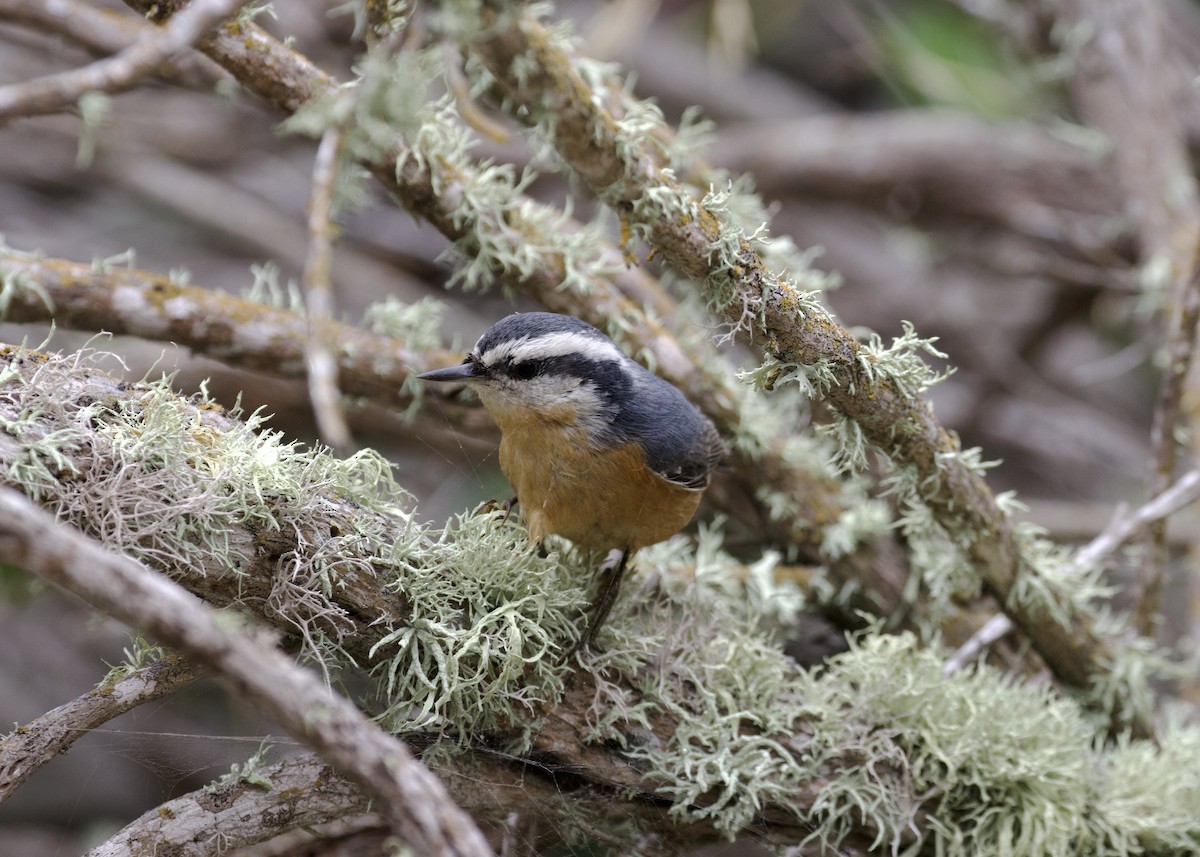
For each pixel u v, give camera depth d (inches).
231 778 240.7
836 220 672.4
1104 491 617.3
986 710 274.4
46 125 509.4
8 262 294.0
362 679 261.6
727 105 684.7
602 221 322.3
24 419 211.5
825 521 342.3
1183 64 587.8
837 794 263.7
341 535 233.1
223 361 322.0
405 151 285.7
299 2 503.5
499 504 302.5
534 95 246.2
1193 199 506.9
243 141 568.4
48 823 404.2
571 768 256.2
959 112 636.7
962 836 271.7
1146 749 306.2
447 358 338.0
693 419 292.8
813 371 242.5
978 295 633.0
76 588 145.2
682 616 281.4
